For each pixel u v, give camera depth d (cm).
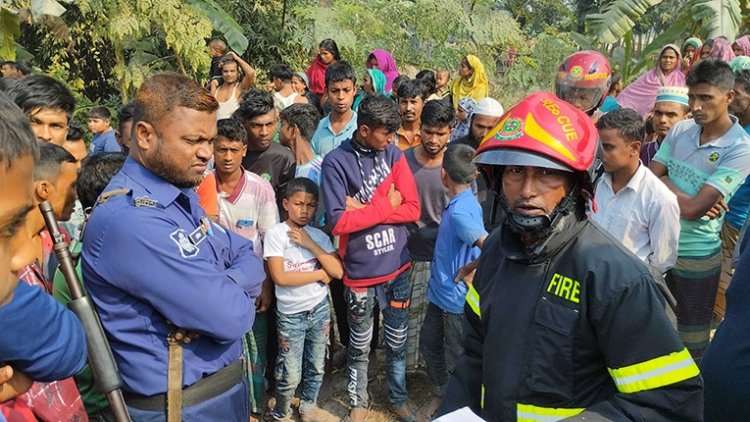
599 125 286
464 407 165
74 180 251
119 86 909
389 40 1154
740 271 190
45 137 292
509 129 149
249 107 387
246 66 639
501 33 1289
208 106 200
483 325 175
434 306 362
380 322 496
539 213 151
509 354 161
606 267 149
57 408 170
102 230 190
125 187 198
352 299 352
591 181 151
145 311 196
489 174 166
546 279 158
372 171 345
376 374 426
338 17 1084
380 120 332
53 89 295
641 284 147
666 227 286
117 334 195
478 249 343
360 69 1071
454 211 337
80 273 201
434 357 370
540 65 1352
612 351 149
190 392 202
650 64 993
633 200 291
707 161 339
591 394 158
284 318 349
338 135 470
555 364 155
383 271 348
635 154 286
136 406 199
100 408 211
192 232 203
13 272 113
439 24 1181
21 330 129
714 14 743
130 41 888
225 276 208
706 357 194
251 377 362
